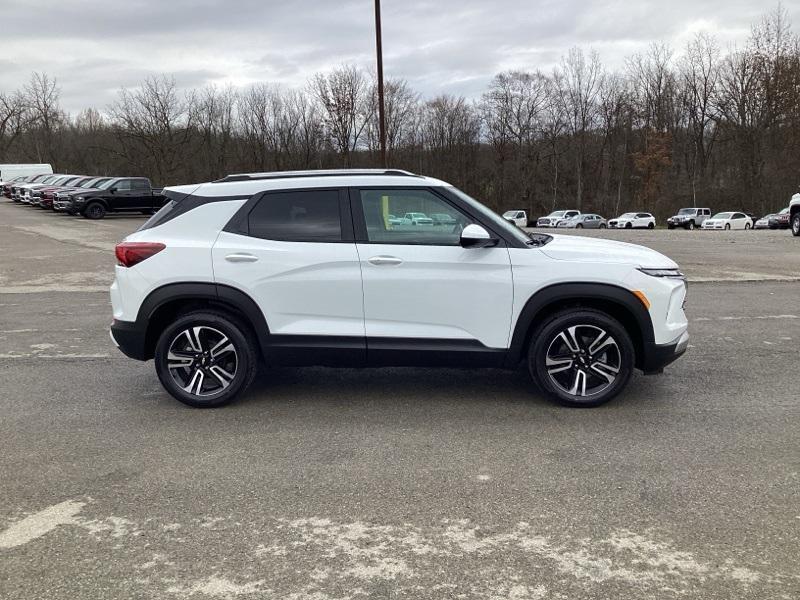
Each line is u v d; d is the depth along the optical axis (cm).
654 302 469
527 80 6975
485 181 7362
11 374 598
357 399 518
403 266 470
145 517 331
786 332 748
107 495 355
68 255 1600
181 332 491
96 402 517
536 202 7212
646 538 306
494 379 570
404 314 475
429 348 476
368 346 478
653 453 406
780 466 386
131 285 485
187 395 496
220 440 434
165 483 370
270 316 481
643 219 5222
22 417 481
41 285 1156
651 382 557
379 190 484
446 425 458
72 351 683
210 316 488
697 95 6362
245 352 491
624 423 459
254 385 558
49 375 595
